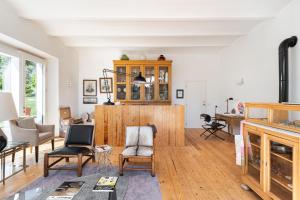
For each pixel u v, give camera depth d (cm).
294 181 171
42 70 515
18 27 359
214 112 688
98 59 682
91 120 626
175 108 452
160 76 633
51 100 537
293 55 339
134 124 449
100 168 317
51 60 535
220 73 682
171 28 454
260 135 221
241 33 476
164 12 352
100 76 685
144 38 540
